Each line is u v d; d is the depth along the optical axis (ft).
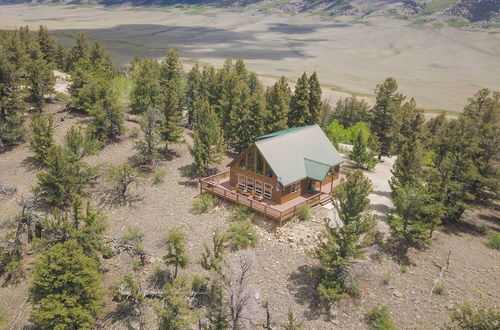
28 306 107.86
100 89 193.77
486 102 210.18
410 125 227.61
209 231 135.54
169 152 196.85
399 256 124.88
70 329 93.15
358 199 106.01
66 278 92.68
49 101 235.20
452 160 142.00
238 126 196.44
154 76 251.19
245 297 98.63
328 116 330.54
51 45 308.19
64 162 141.90
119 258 123.85
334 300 108.17
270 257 122.83
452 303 106.32
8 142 187.83
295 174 142.61
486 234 143.95
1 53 184.24
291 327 91.04
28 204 135.44
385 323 99.81
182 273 117.50
